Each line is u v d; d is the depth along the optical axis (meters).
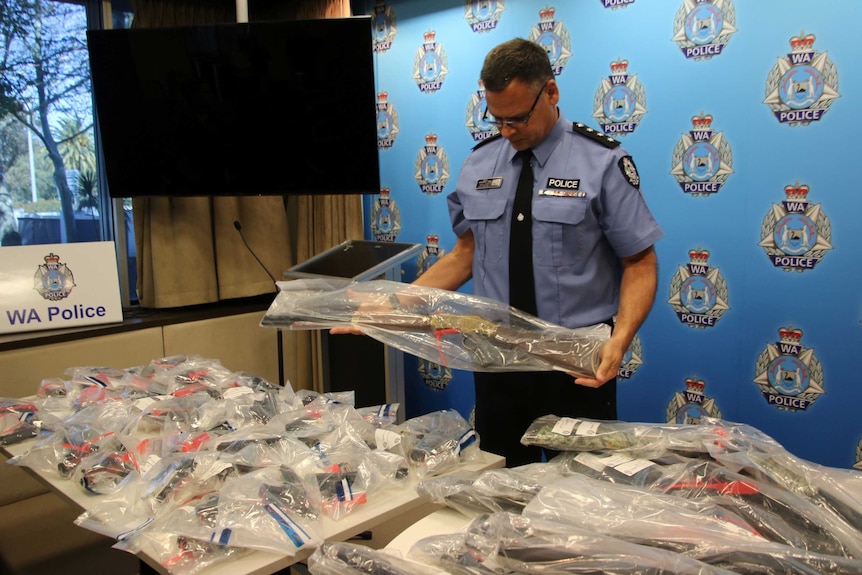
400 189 3.42
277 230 3.30
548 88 1.67
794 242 2.17
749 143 2.22
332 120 2.75
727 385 2.38
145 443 1.46
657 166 2.45
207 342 2.99
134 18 2.92
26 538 2.25
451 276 2.05
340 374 2.82
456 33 3.02
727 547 0.78
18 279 2.52
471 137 3.04
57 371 2.55
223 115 2.76
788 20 2.08
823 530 0.86
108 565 2.22
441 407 3.41
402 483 1.31
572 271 1.75
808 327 2.18
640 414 2.63
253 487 1.17
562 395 1.78
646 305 1.66
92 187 3.00
